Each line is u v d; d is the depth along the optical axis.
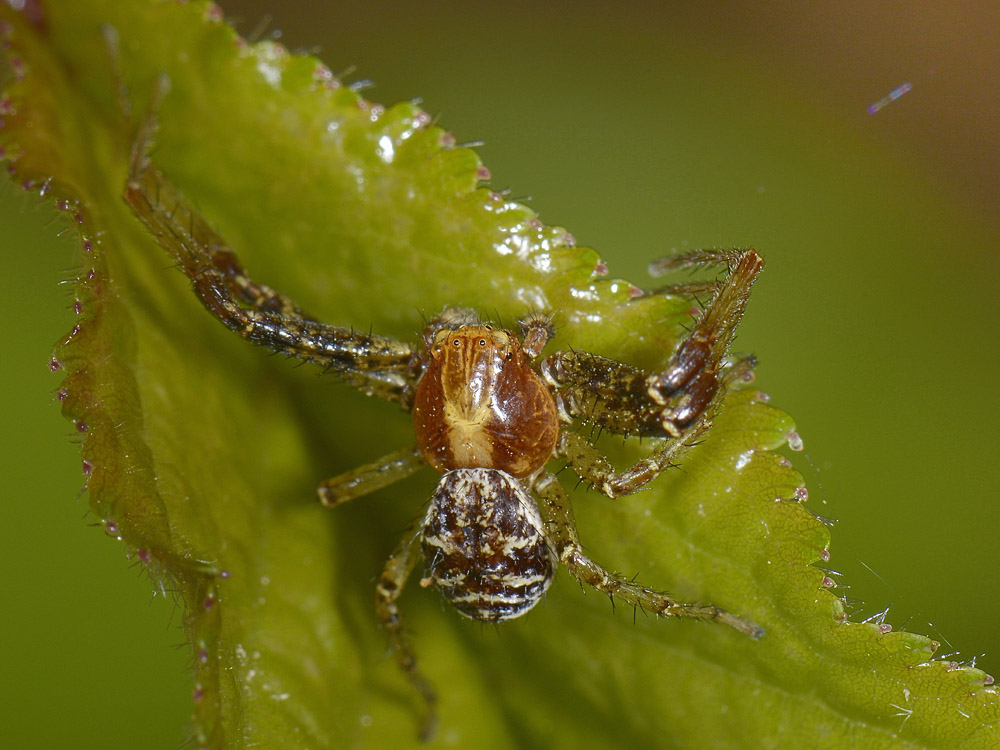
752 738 0.06
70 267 0.06
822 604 0.06
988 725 0.06
